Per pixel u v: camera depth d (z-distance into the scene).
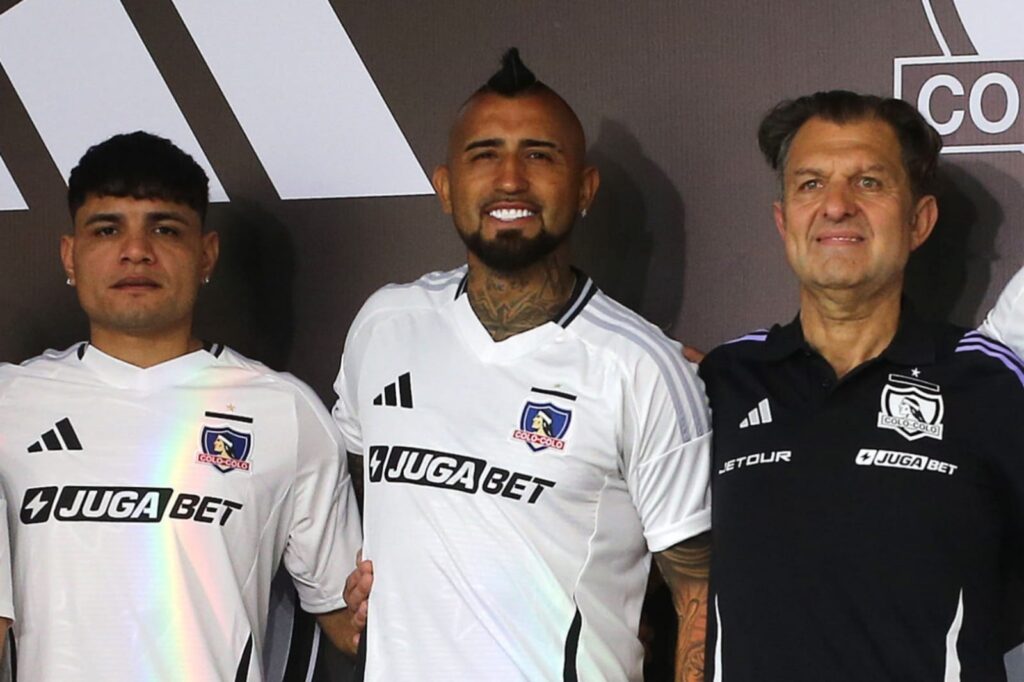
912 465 2.27
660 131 3.01
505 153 2.53
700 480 2.50
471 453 2.49
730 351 2.56
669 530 2.50
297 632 3.08
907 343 2.39
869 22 2.92
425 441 2.53
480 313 2.59
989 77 2.87
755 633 2.29
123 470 2.67
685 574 2.52
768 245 2.96
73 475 2.66
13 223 3.22
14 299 3.22
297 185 3.15
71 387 2.75
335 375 3.14
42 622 2.59
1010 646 2.60
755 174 2.96
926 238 2.69
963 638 2.24
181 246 2.74
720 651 2.35
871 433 2.31
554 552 2.46
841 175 2.40
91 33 3.22
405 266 3.11
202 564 2.64
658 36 3.00
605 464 2.50
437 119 3.09
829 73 2.94
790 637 2.26
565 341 2.54
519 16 3.06
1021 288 2.52
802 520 2.29
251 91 3.17
